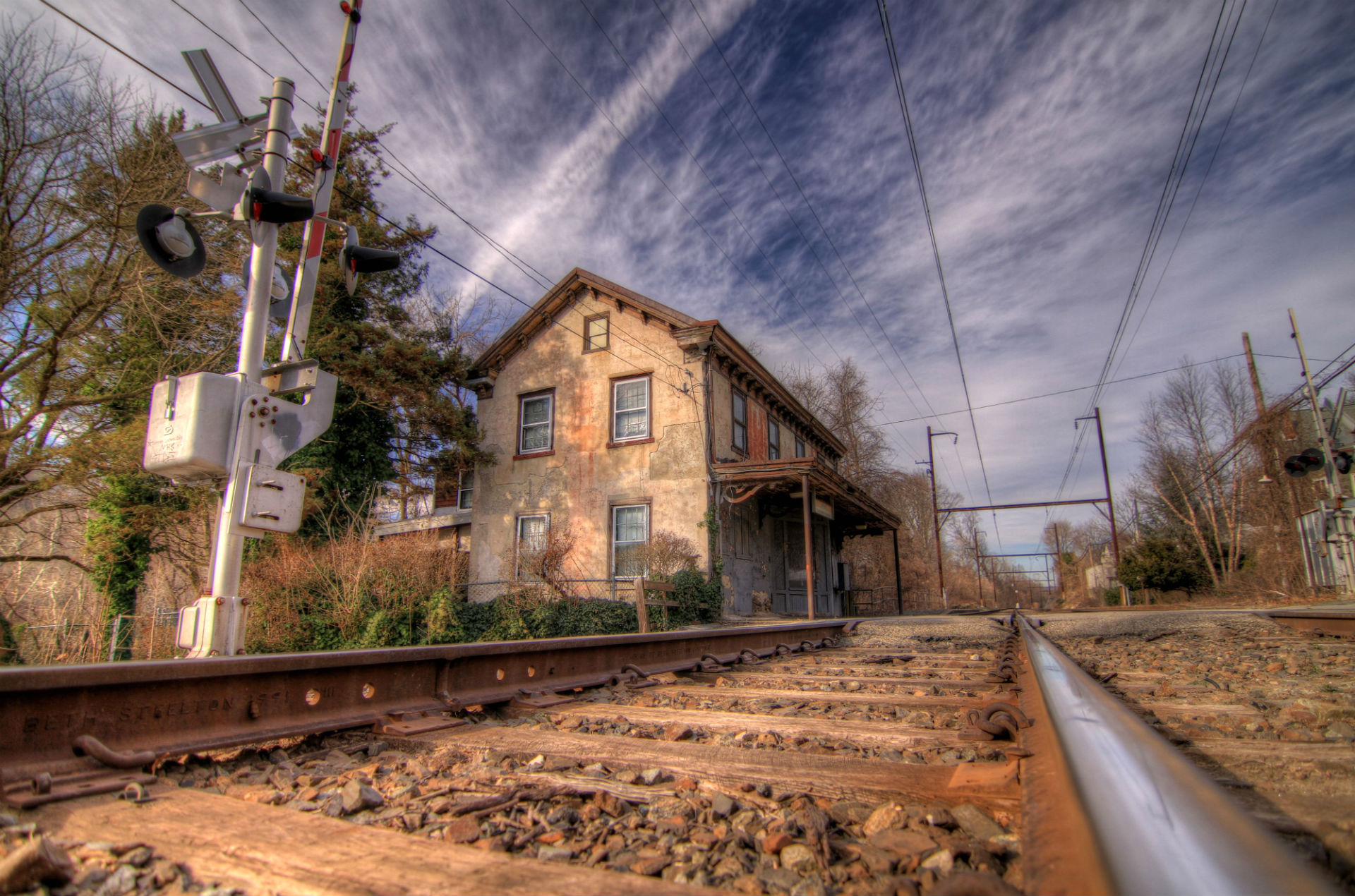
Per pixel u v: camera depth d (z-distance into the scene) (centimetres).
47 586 1515
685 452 1549
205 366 1397
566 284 1753
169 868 129
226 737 228
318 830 147
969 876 102
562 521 1666
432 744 248
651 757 212
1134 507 4138
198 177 477
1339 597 1948
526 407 1802
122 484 1309
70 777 178
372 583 1264
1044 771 155
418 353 1662
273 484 467
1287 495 2547
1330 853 122
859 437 3797
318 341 1565
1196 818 79
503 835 154
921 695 377
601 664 449
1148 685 387
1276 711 281
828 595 2183
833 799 174
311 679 269
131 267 1217
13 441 1185
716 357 1658
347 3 579
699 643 584
